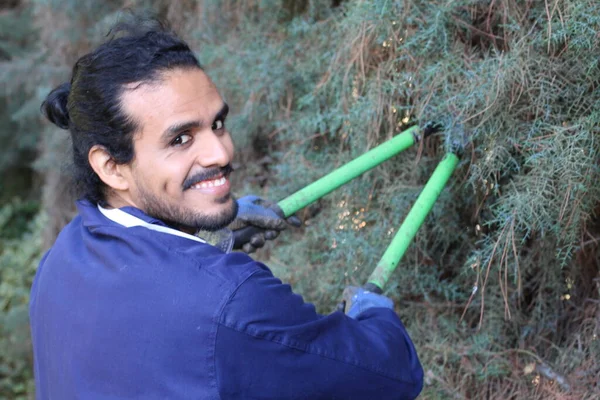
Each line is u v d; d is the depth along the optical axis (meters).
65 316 1.04
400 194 1.62
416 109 1.49
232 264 0.97
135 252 0.99
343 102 1.68
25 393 3.41
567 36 1.30
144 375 0.95
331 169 1.84
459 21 1.44
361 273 1.73
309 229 1.91
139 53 1.00
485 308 1.63
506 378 1.60
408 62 1.50
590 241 1.43
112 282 0.99
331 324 1.02
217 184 1.04
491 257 1.33
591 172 1.27
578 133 1.26
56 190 3.25
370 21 1.53
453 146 1.38
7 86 3.54
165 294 0.95
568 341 1.57
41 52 3.28
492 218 1.54
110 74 0.99
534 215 1.34
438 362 1.68
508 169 1.40
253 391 0.95
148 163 1.01
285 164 1.95
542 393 1.55
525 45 1.34
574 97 1.33
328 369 0.99
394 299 1.75
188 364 0.93
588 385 1.48
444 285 1.66
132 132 1.00
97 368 0.98
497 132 1.36
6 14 4.14
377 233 1.68
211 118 1.02
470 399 1.63
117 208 1.07
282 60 1.96
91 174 1.09
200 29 2.26
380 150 1.43
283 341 0.95
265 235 1.36
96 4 2.79
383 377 1.04
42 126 3.79
